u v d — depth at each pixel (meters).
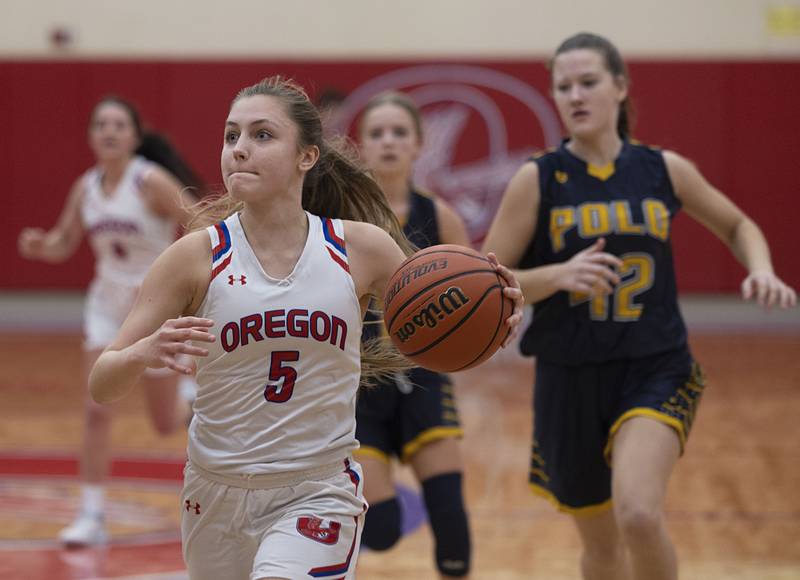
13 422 17.84
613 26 29.19
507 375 23.16
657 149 8.20
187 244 5.71
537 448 8.32
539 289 7.54
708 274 28.59
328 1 29.66
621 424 7.62
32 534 11.63
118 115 12.02
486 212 29.03
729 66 28.59
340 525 5.62
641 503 6.99
